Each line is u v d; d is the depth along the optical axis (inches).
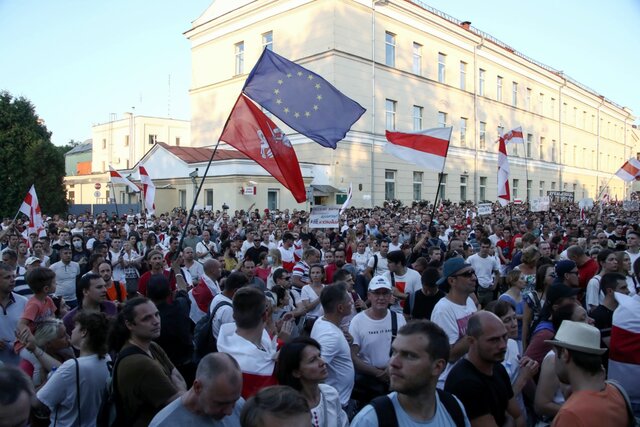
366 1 1286.9
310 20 1256.8
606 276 217.8
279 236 594.2
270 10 1346.0
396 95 1384.1
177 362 217.0
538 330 186.2
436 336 111.4
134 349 144.6
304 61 1267.2
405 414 111.6
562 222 925.2
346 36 1240.2
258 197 1167.6
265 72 350.6
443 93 1552.7
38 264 336.2
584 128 2514.8
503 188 648.4
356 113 356.8
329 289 189.8
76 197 2144.4
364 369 198.4
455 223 809.5
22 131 1282.0
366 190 1304.1
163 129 2369.6
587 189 2534.5
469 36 1636.3
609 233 624.7
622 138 3034.0
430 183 1502.2
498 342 132.6
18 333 179.6
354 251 485.4
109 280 297.1
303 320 266.4
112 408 139.9
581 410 113.1
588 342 119.9
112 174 850.1
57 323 185.0
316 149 1264.8
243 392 152.5
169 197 1326.3
